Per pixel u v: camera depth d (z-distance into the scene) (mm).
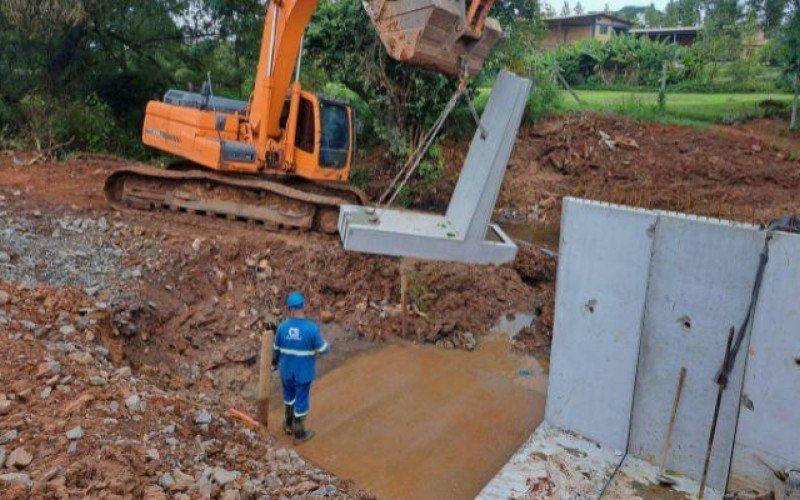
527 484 5164
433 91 15359
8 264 7457
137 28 17828
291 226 10289
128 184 10945
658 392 5402
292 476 5285
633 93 26891
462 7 6125
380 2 6340
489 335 9047
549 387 6070
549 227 16109
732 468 5012
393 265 9703
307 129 10516
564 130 19766
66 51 17031
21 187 11391
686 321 5156
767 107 22984
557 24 45188
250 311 8430
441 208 15891
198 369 7336
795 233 4664
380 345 8516
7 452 4180
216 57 20438
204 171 10641
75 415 4734
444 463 6004
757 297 4723
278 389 7320
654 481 5289
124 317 7156
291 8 9484
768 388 4746
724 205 16469
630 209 5395
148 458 4473
